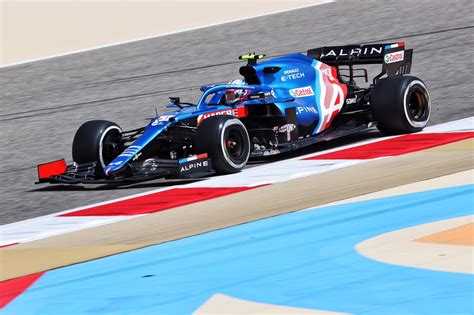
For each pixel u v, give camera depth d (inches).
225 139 1604.3
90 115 2480.3
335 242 1045.2
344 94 1824.6
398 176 1384.1
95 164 1695.4
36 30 4175.7
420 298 811.4
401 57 1865.2
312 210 1230.3
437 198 1198.3
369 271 911.0
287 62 1782.7
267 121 1718.8
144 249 1142.3
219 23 3732.8
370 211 1176.2
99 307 905.5
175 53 3211.1
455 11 3065.9
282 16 3614.7
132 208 1453.0
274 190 1422.2
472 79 2208.4
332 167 1550.2
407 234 1036.5
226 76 2706.7
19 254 1224.8
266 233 1136.2
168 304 885.8
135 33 3831.2
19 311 930.7
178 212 1366.9
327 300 837.2
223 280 946.7
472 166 1378.0
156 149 1648.6
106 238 1250.0
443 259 920.9
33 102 2778.1
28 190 1758.1
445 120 1876.2
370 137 1819.6
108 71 3088.1
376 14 3265.3
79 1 4724.4
